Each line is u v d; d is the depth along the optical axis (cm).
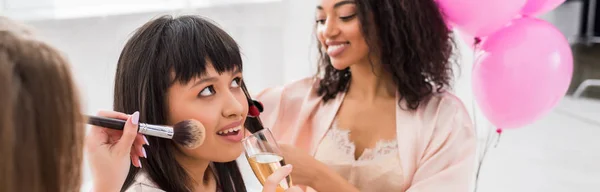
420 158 128
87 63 233
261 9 284
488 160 328
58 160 50
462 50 318
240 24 280
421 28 123
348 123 135
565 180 301
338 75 139
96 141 75
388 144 130
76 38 229
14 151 47
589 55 449
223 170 102
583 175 308
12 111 46
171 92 84
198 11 264
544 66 137
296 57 293
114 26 239
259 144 86
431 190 123
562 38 143
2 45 47
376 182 129
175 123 85
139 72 84
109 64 238
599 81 446
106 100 239
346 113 136
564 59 140
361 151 133
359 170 131
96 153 74
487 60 141
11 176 46
